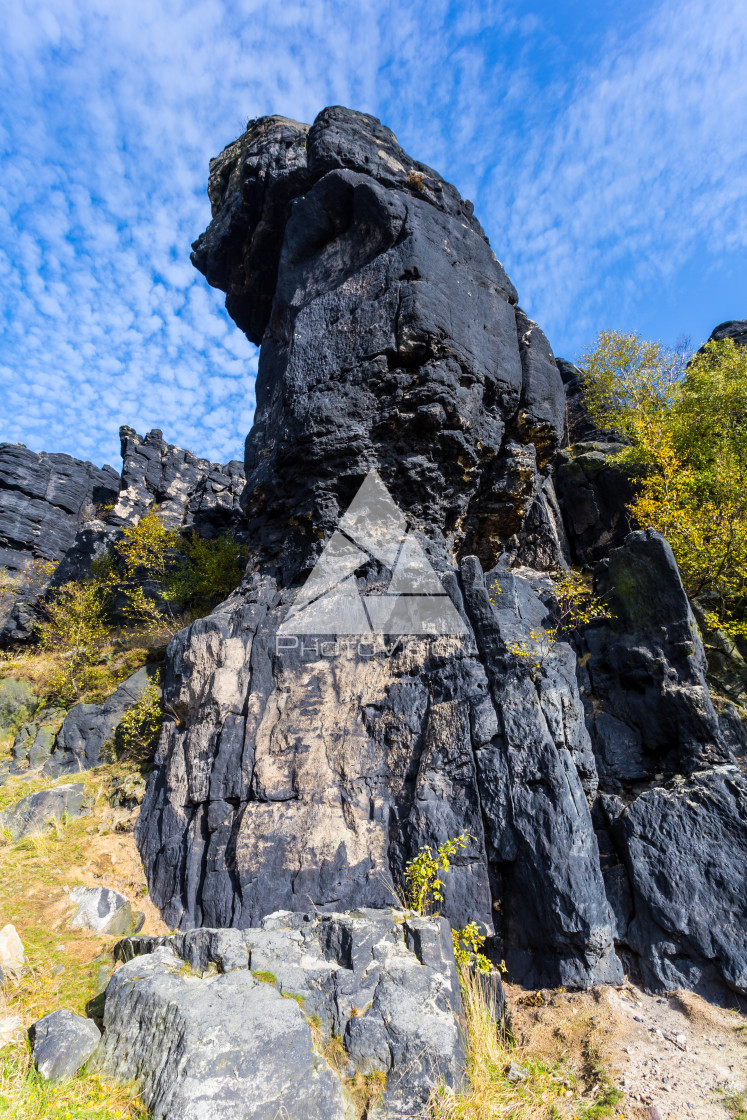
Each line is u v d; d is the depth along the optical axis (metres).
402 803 8.09
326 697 9.05
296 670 9.37
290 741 8.73
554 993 6.56
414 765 8.27
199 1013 5.07
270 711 9.14
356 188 11.84
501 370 11.95
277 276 14.34
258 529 12.09
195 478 31.77
